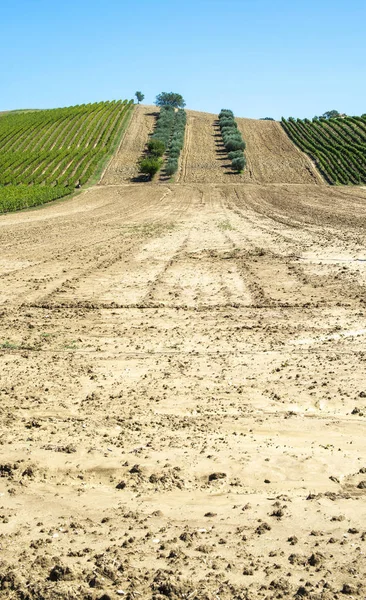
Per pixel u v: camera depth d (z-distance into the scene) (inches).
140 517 239.3
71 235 1321.4
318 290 704.4
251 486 268.5
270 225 1428.4
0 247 1143.0
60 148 3641.7
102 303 665.6
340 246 1039.0
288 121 4185.5
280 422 342.0
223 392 392.5
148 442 313.9
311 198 2161.7
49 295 707.4
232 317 595.8
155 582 190.7
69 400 381.1
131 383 413.1
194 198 2309.3
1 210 1961.1
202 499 256.4
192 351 488.4
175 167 3063.5
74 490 266.4
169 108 4431.6
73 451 301.7
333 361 449.7
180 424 339.9
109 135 3826.3
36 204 2199.8
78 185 2898.6
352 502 248.7
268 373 427.5
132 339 526.9
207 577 194.1
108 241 1200.2
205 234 1282.0
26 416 354.6
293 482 271.4
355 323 559.5
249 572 196.2
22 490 265.4
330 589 186.4
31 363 461.7
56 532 226.7
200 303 660.1
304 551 209.9
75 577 194.2
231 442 314.0
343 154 3216.0
